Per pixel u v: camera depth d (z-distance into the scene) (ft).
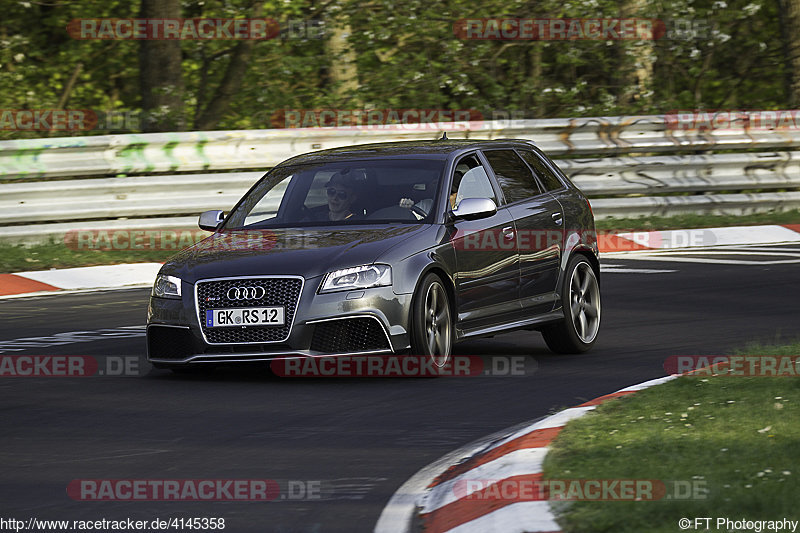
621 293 149.07
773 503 52.47
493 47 266.57
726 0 284.00
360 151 113.09
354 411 85.71
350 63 255.91
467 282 103.50
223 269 97.30
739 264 170.09
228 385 96.63
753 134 217.77
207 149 187.11
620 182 208.85
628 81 259.60
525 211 111.86
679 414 73.56
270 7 249.96
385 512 60.34
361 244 98.53
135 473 69.26
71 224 177.88
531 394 91.30
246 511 61.11
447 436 77.46
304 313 94.99
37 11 278.26
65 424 83.15
